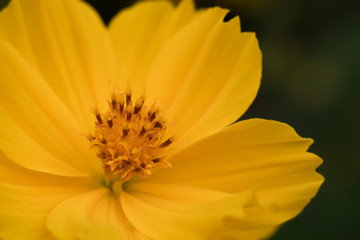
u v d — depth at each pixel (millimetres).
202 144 146
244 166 145
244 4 232
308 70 225
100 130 146
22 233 132
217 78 151
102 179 148
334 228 204
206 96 151
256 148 145
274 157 144
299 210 142
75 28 154
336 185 209
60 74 151
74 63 152
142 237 137
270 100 232
